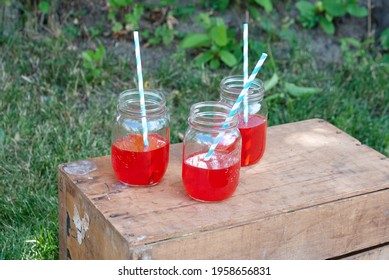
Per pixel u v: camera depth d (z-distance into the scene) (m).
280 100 4.31
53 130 3.83
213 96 4.26
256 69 2.42
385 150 3.98
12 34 4.48
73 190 2.64
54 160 3.60
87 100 4.22
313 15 4.83
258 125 2.71
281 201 2.55
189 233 2.38
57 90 4.21
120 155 2.55
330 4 4.75
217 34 4.40
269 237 2.52
